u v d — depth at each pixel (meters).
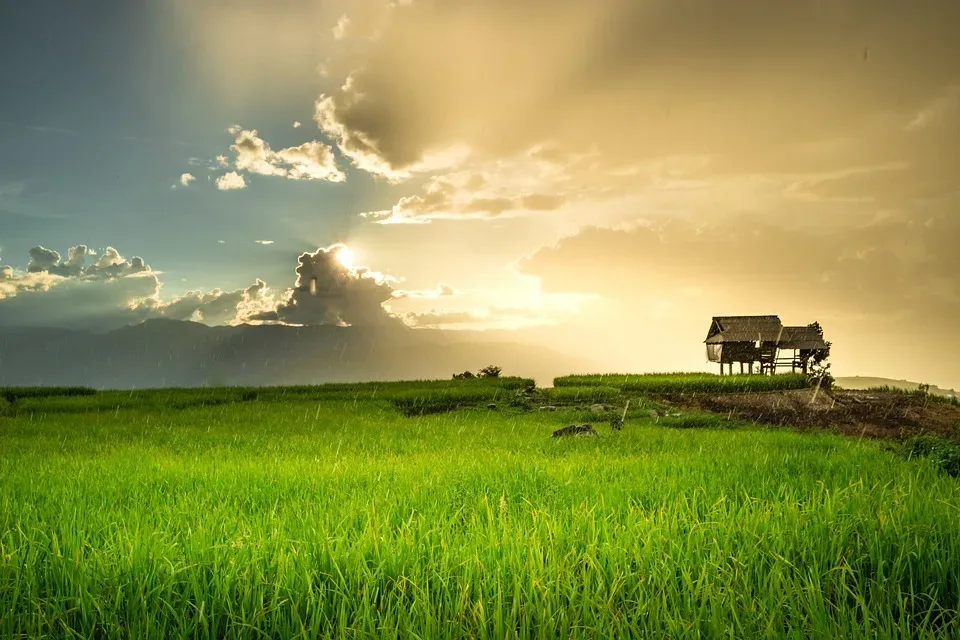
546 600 4.20
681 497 7.23
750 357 45.72
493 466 11.09
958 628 4.00
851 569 4.69
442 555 4.96
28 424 22.16
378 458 13.81
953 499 6.83
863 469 10.40
